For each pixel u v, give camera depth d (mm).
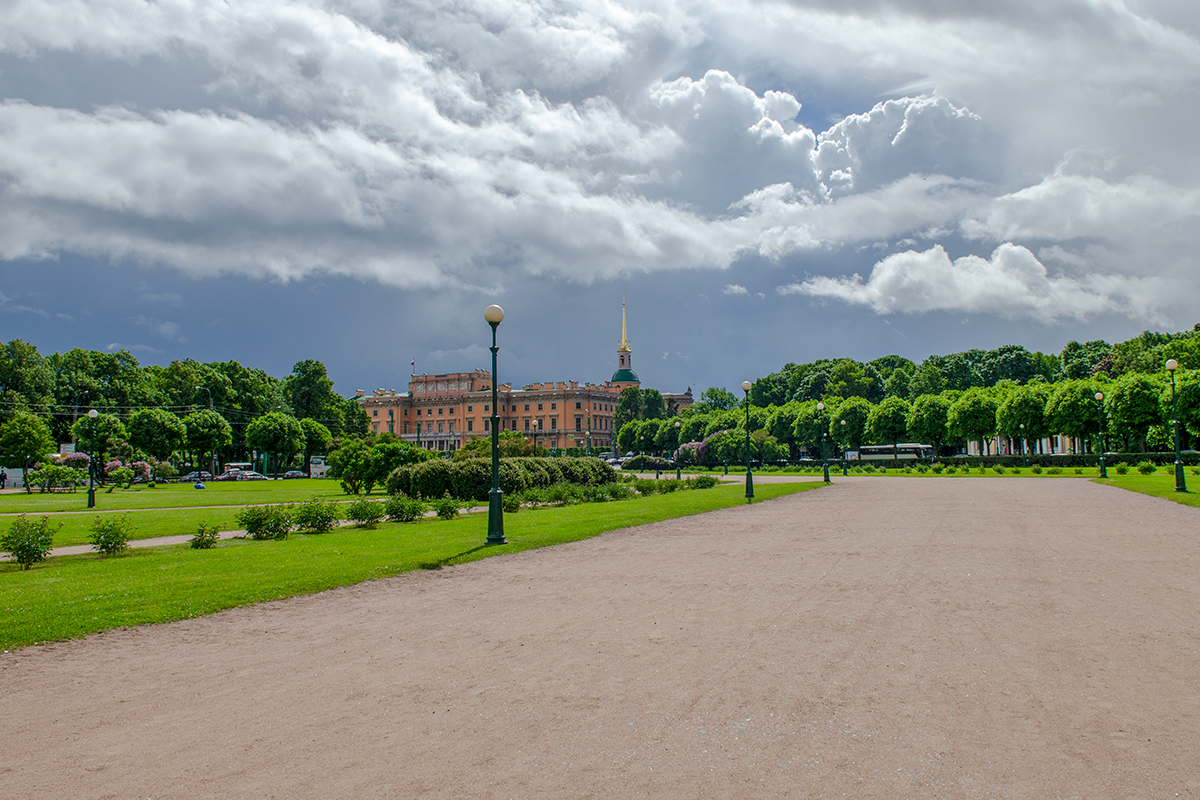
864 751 4973
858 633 7926
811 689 6180
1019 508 22938
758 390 141125
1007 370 120062
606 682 6477
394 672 6965
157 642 8383
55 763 5074
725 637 7879
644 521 20781
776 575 11555
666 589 10641
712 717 5605
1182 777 4562
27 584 11898
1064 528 17250
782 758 4883
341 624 9070
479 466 30469
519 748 5125
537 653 7465
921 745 5055
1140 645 7332
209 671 7184
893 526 18297
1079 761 4797
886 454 82375
